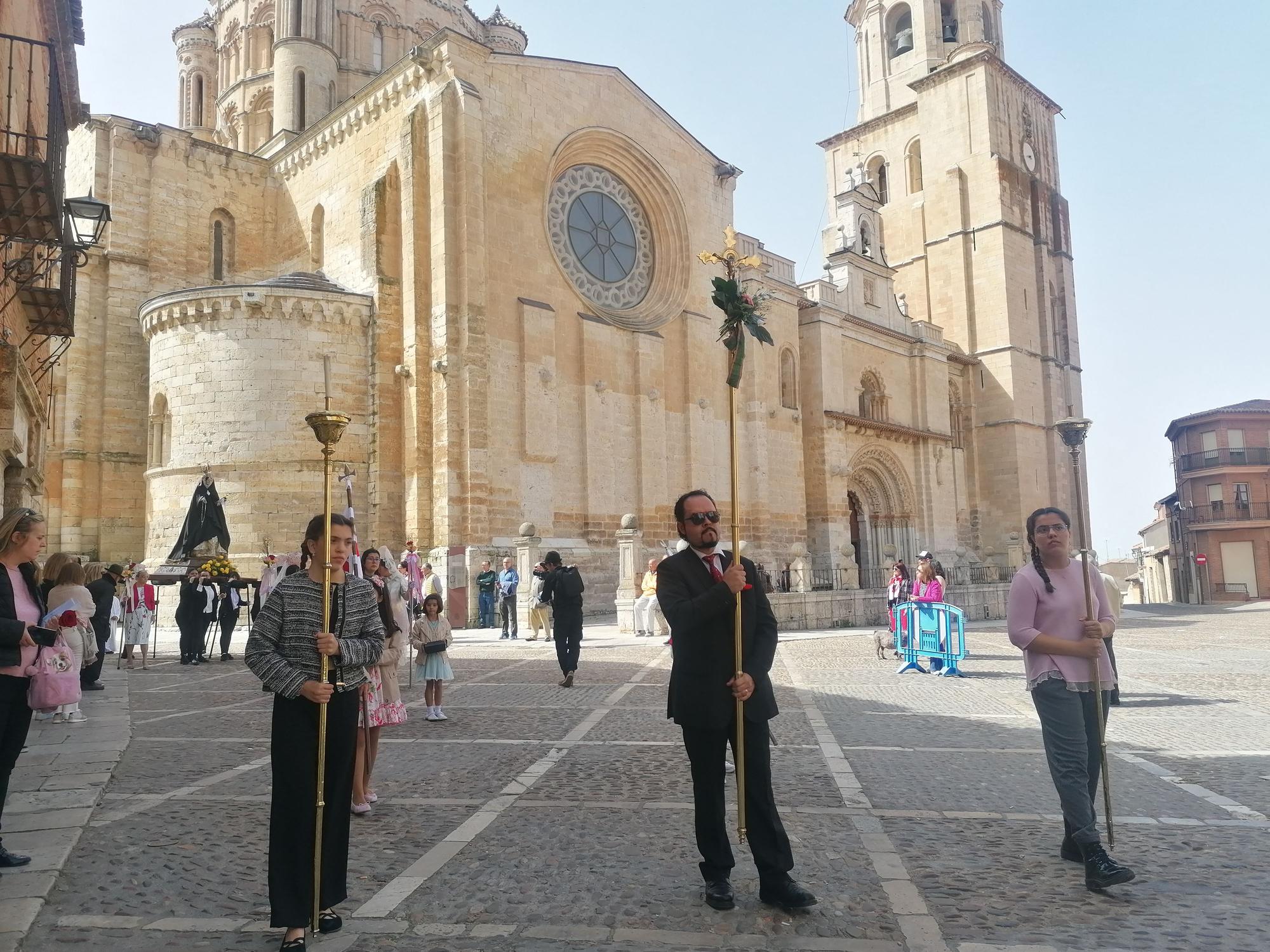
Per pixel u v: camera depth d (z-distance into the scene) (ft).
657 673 54.29
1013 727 35.45
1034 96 199.00
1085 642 18.49
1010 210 184.34
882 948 14.64
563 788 25.94
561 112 112.88
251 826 22.49
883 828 21.45
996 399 179.22
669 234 127.03
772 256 143.23
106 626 49.65
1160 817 22.20
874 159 205.46
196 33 166.30
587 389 109.50
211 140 158.81
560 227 114.11
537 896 17.22
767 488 130.93
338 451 95.40
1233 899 16.56
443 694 46.91
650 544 112.78
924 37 200.23
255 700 45.19
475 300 97.55
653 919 15.99
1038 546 19.42
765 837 16.53
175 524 93.40
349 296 97.96
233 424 92.79
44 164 37.83
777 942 14.93
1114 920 15.66
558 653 48.55
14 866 19.11
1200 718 36.91
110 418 108.78
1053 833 21.04
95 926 16.17
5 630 19.35
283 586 16.19
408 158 99.50
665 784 26.13
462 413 95.45
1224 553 203.00
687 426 122.21
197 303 94.84
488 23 180.34
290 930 14.64
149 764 29.91
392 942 15.17
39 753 31.12
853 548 153.28
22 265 51.67
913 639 54.03
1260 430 203.31
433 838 21.18
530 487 101.24
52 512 104.32
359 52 148.87
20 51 49.98
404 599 31.76
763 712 16.79
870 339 157.69
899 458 159.63
